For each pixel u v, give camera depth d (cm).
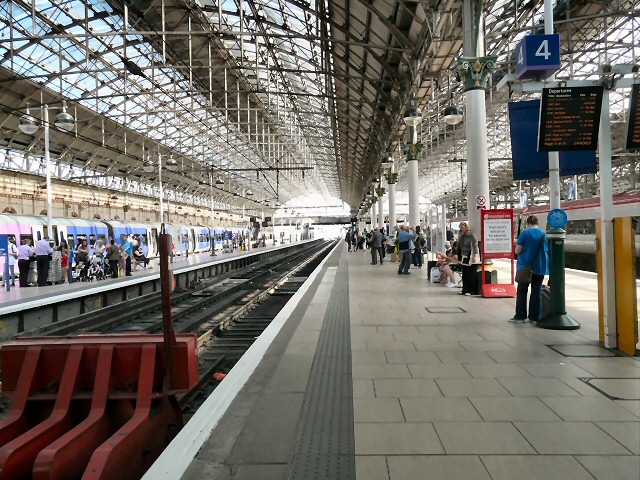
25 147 3322
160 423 405
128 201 4881
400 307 912
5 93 2716
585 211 2252
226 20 2309
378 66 2041
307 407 400
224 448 327
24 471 346
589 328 693
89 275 1819
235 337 1030
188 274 2183
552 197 873
